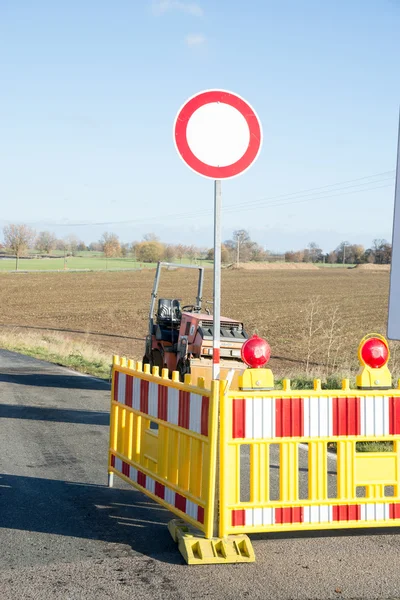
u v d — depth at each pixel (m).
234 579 5.01
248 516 5.58
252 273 117.19
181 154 5.95
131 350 31.83
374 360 5.91
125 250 190.88
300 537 6.00
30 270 118.38
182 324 15.77
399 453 5.94
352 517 5.81
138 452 6.98
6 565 5.26
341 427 5.80
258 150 6.11
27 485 7.64
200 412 5.64
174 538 5.81
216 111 6.02
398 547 5.74
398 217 5.19
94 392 15.38
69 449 9.50
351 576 5.09
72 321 49.06
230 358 14.80
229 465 5.56
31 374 18.84
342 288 80.69
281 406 5.68
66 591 4.77
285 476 5.70
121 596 4.70
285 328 40.78
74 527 6.20
